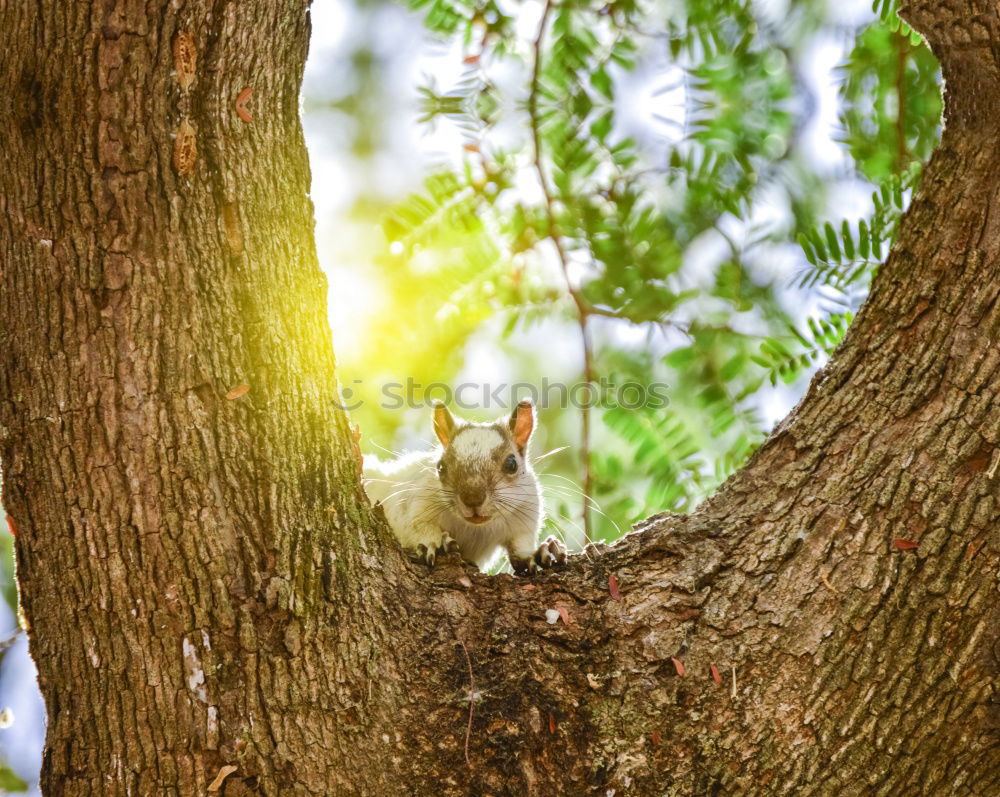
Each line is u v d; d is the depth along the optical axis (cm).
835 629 475
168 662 456
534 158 650
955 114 492
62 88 442
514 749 477
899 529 477
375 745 470
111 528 457
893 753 462
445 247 655
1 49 440
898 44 655
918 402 487
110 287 453
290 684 464
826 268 595
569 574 535
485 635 506
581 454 681
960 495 470
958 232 485
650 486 659
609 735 482
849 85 685
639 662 496
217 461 465
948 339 484
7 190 450
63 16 436
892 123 680
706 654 490
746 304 646
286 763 456
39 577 466
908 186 618
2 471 467
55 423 456
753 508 520
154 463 458
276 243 480
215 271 464
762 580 498
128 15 439
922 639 464
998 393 471
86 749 458
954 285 485
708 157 669
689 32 665
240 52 456
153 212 454
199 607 459
